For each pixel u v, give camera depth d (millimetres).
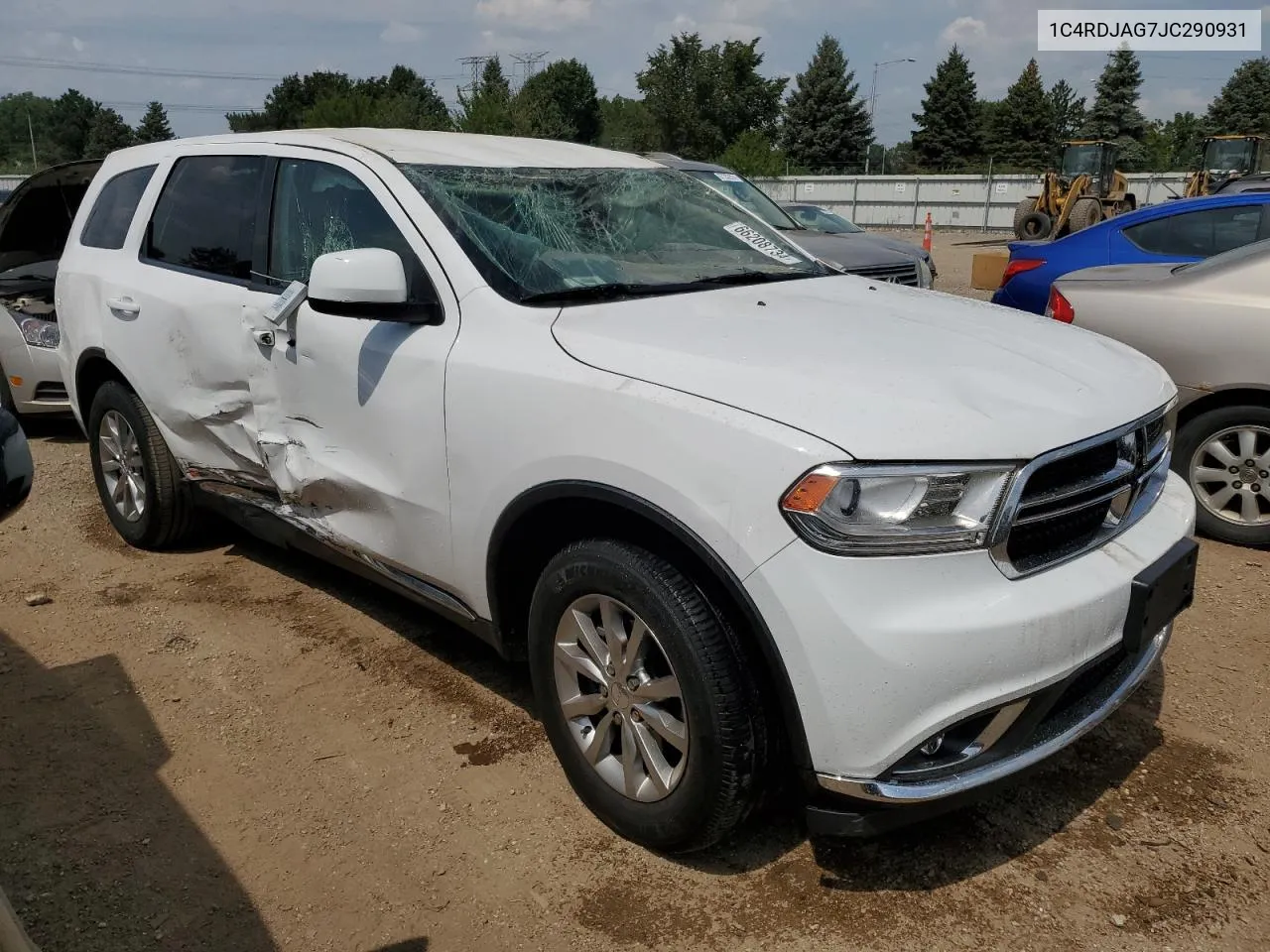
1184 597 2699
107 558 4758
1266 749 3164
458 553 3018
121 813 2932
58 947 2434
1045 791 2980
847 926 2482
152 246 4309
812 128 66312
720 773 2422
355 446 3307
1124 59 58250
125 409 4504
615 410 2514
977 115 66000
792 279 3551
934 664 2178
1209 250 6344
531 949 2438
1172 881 2615
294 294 3422
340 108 58406
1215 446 4688
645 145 65000
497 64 65750
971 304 3469
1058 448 2359
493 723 3361
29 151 111000
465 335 2951
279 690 3578
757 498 2254
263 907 2570
